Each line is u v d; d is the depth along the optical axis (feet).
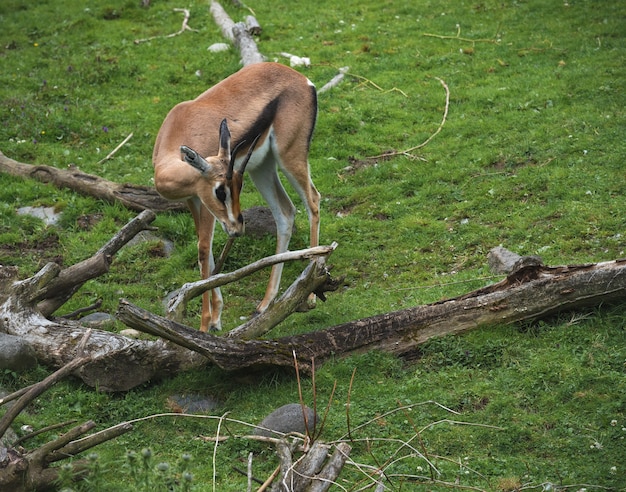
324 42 72.90
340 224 46.91
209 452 28.09
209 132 38.83
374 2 81.51
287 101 40.63
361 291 40.32
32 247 45.21
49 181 51.06
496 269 39.68
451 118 58.39
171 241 46.47
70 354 31.81
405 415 29.30
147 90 65.92
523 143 52.60
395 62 68.03
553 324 33.35
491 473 26.23
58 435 28.81
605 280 32.81
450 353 32.17
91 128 59.62
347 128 58.39
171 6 81.87
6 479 24.31
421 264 42.32
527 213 45.11
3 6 82.64
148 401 31.01
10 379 31.09
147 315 29.78
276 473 23.63
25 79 66.59
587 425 28.12
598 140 51.26
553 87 60.08
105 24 78.33
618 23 69.92
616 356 31.09
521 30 71.77
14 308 33.01
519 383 30.35
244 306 40.60
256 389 31.58
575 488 25.09
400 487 24.85
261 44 72.84
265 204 49.98
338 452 22.79
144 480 21.50
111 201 49.14
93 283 41.81
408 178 51.11
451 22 75.00
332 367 31.86
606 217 43.01
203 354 30.66
